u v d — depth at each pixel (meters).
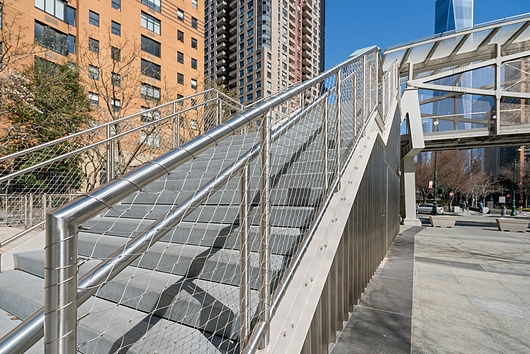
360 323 2.74
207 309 1.59
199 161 3.99
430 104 14.52
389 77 7.02
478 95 13.17
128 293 1.89
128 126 10.50
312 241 2.11
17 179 5.61
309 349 1.63
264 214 1.36
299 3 63.31
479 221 18.20
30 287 2.24
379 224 4.96
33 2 16.84
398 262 5.44
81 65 13.50
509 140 13.59
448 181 32.72
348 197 2.75
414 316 3.01
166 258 2.16
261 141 1.35
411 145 12.59
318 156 2.81
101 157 8.49
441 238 9.01
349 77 3.04
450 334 2.63
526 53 12.26
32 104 10.62
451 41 12.45
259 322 1.35
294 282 1.78
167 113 11.49
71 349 0.68
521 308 3.28
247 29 57.12
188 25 27.64
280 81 57.16
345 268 2.66
